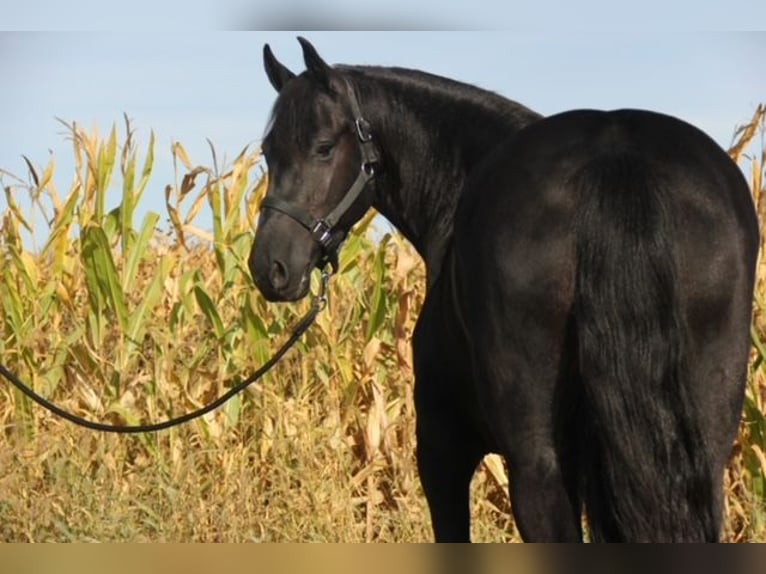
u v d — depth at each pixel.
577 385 6.86
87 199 15.14
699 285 6.68
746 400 12.84
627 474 6.52
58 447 13.59
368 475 13.23
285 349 9.29
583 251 6.64
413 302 14.18
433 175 8.95
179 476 13.27
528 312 6.84
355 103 8.77
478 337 7.14
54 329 15.05
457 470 8.62
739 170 7.31
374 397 13.53
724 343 6.81
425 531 12.74
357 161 8.77
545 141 7.12
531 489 6.93
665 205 6.65
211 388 14.21
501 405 7.04
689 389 6.65
